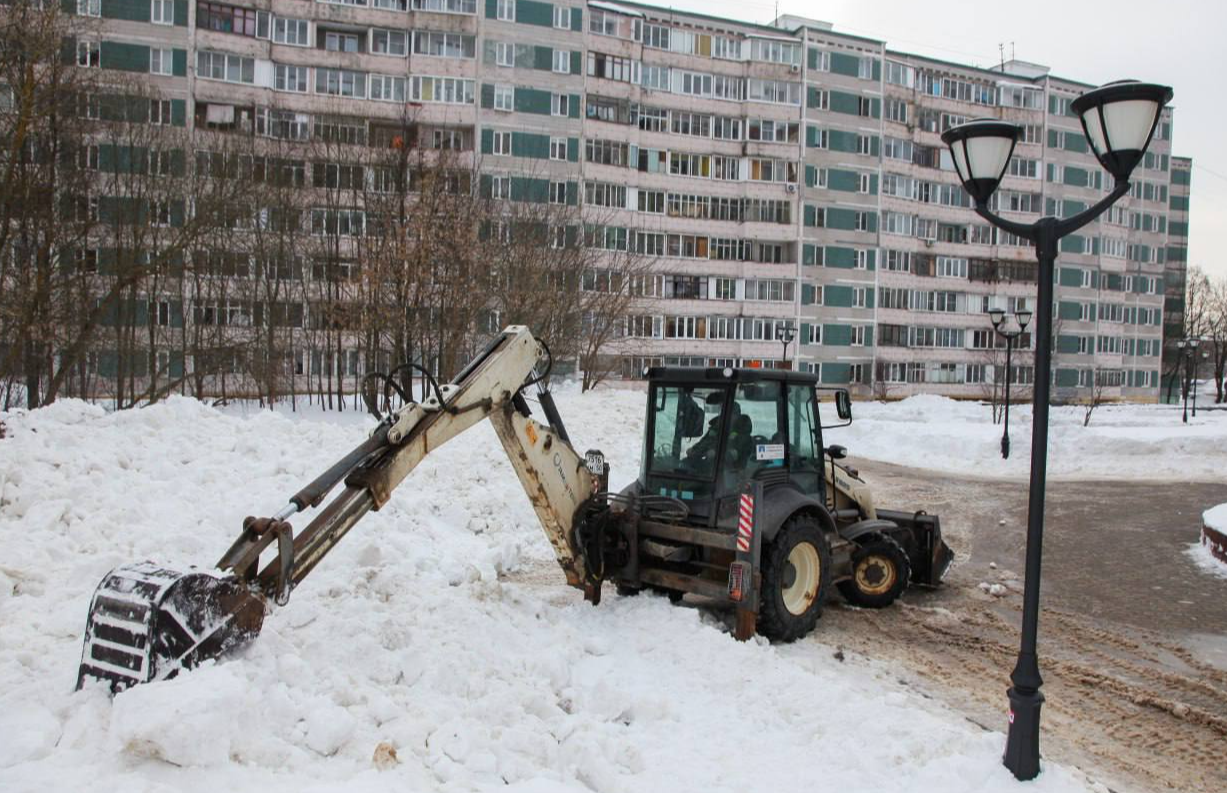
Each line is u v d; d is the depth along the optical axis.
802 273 57.03
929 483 20.47
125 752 4.09
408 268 26.42
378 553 8.16
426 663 5.84
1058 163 65.19
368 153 31.72
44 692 4.76
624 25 53.94
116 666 4.66
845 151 58.12
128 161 29.72
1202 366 92.69
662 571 8.24
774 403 8.70
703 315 55.09
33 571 6.91
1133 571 11.62
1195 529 14.58
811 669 7.33
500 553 10.18
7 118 21.30
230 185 30.45
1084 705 6.98
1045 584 10.91
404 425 6.15
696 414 8.40
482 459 13.90
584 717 5.58
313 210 32.84
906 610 9.48
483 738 4.99
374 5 47.66
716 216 55.75
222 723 4.20
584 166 51.09
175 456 10.65
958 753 5.47
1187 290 86.69
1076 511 16.42
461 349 28.19
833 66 57.78
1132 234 68.50
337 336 31.66
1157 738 6.39
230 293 32.25
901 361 60.28
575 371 45.66
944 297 62.38
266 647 5.23
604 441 19.03
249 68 45.41
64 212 24.31
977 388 62.56
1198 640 8.73
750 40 56.59
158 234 27.72
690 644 7.12
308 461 11.11
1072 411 43.53
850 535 9.31
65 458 9.62
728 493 8.11
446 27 47.97
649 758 5.28
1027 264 64.50
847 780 5.16
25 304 21.17
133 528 8.34
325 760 4.51
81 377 27.44
